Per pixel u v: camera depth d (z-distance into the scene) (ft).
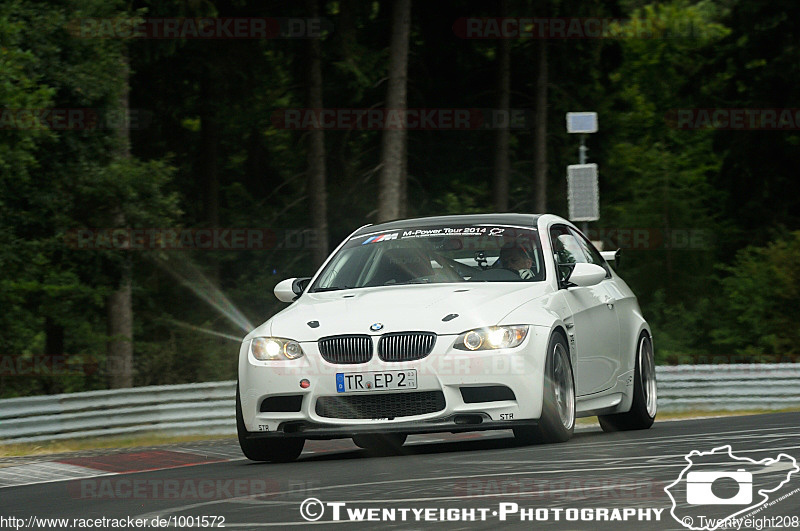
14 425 127.34
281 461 87.15
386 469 71.31
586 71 390.83
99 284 237.45
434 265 90.17
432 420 78.33
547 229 93.45
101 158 231.91
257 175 377.30
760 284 337.93
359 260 93.15
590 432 104.27
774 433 86.69
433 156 383.04
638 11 555.69
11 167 191.52
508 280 88.07
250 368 82.84
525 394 79.00
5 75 188.65
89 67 222.28
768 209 401.90
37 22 215.92
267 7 326.03
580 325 88.58
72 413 134.72
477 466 69.82
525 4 351.87
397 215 291.58
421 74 375.86
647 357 104.94
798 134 397.60
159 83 332.39
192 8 277.23
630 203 476.13
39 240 224.74
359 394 79.00
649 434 92.38
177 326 342.85
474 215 96.32
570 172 186.91
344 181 354.33
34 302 251.19
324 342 80.59
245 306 362.94
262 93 344.28
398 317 80.38
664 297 465.88
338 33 324.80
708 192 487.61
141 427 143.54
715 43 410.31
